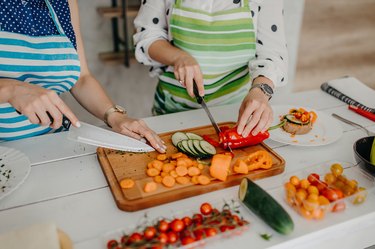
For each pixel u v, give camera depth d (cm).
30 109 100
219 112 148
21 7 119
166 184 98
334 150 124
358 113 151
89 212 93
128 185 97
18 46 122
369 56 479
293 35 290
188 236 80
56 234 74
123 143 110
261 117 118
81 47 140
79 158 115
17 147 120
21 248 72
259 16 150
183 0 147
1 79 108
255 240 85
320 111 150
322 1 644
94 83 143
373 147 107
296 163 116
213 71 155
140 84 316
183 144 116
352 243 95
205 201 97
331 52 481
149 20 158
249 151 118
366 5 649
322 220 91
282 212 85
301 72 425
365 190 96
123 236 80
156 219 86
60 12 128
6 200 96
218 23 145
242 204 95
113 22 282
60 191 100
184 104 167
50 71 131
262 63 142
